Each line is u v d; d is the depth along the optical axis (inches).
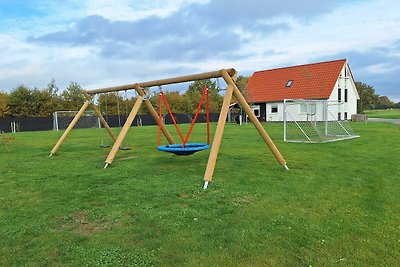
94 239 137.9
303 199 189.2
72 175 264.2
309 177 244.7
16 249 130.2
